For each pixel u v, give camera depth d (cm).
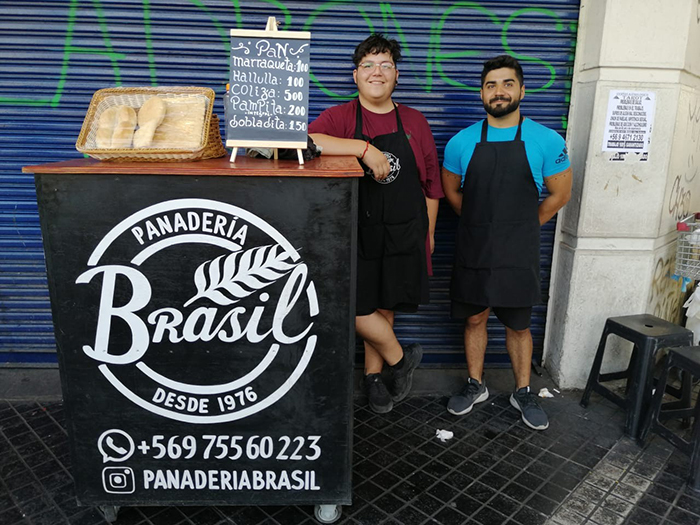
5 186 345
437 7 327
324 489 227
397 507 243
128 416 216
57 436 294
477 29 330
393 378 332
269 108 214
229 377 213
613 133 318
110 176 193
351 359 214
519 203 288
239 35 214
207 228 199
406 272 296
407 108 300
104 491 224
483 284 295
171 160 213
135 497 226
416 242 294
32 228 350
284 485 226
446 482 260
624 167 323
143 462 221
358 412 324
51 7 319
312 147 240
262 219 199
